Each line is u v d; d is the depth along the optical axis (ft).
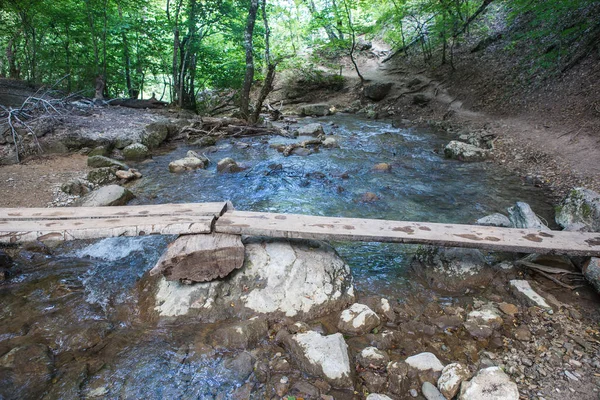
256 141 31.22
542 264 10.91
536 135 26.11
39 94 35.42
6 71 55.72
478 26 52.03
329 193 18.43
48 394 6.82
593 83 26.76
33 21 40.57
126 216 10.37
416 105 46.60
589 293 9.78
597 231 12.21
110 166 21.39
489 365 7.36
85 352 7.91
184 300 8.95
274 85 61.67
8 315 9.02
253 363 7.50
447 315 9.14
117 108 36.73
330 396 6.67
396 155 26.18
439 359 7.69
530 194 18.10
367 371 7.27
